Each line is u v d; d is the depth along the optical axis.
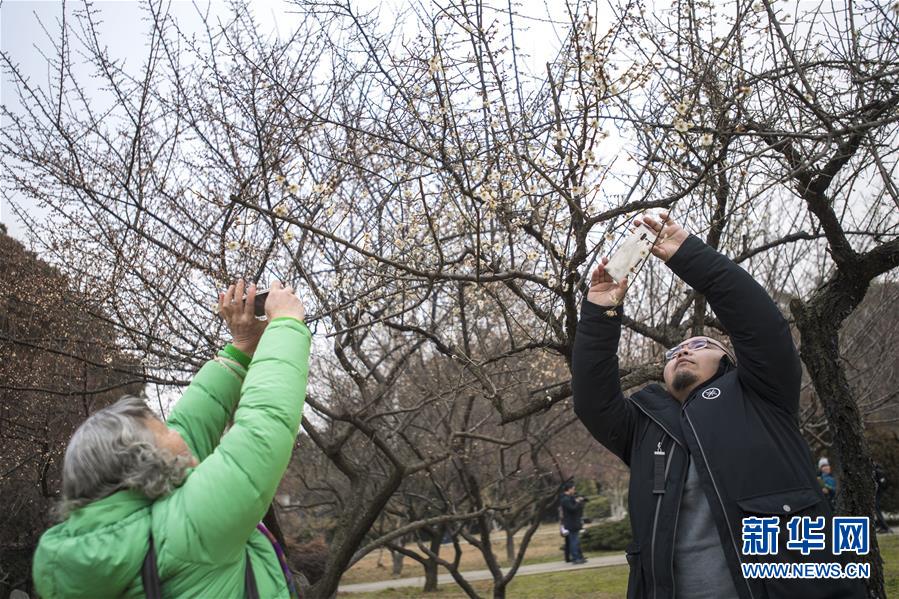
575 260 4.38
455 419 10.84
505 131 4.67
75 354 5.78
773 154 5.26
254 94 5.53
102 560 1.69
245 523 1.78
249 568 1.90
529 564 18.97
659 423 2.82
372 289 4.58
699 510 2.65
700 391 2.84
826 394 5.17
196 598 1.75
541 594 12.59
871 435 16.55
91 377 7.34
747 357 2.73
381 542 7.34
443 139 4.32
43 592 1.75
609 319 3.03
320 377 9.67
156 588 1.72
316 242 5.59
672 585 2.59
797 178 4.90
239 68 5.90
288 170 5.87
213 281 5.37
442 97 4.69
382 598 14.01
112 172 5.68
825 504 2.58
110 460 1.79
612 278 3.01
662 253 2.90
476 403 11.59
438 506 11.03
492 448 10.60
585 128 4.07
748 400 2.74
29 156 5.70
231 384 2.38
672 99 4.97
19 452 7.51
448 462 11.01
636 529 2.74
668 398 2.98
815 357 5.23
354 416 6.71
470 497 9.95
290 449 1.89
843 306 5.24
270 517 5.63
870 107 4.39
